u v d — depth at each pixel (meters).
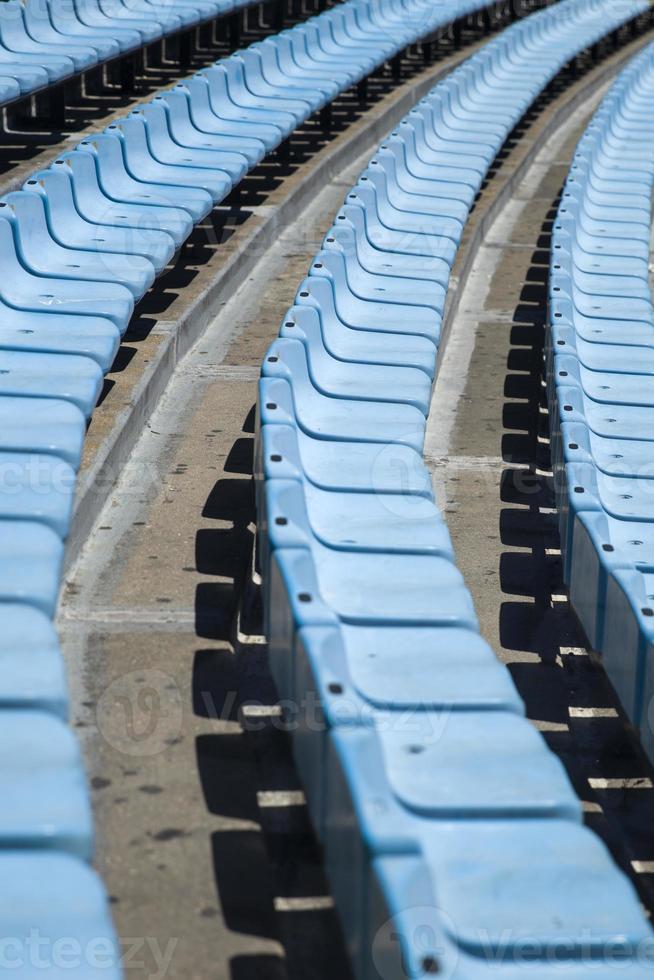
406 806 8.22
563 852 7.95
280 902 8.81
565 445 14.38
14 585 9.20
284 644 9.31
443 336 21.75
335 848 7.62
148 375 17.02
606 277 24.97
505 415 19.69
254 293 23.11
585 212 29.34
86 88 34.03
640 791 11.35
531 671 12.94
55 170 18.80
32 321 15.38
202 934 8.21
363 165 34.09
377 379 16.22
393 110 39.38
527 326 24.14
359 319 18.62
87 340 14.75
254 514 14.28
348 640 10.30
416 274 21.08
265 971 7.96
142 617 11.94
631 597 10.78
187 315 19.72
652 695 10.40
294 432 12.06
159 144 23.98
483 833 8.09
